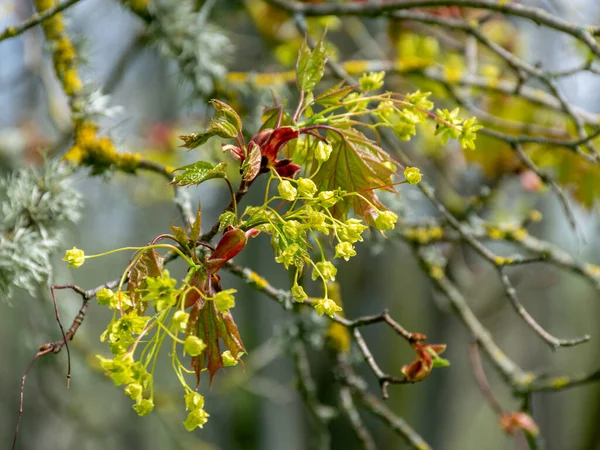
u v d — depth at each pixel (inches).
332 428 92.9
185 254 41.1
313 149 42.8
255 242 83.6
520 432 56.6
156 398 74.0
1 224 46.5
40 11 49.6
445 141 42.4
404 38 72.3
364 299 89.5
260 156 41.0
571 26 46.8
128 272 40.9
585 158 48.9
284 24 72.9
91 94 48.8
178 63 55.5
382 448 91.4
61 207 47.0
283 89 58.4
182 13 55.2
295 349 52.7
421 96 42.6
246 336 86.4
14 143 83.1
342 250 40.7
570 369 171.2
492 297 90.6
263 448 92.4
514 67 50.0
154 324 39.9
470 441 208.4
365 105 43.3
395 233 55.0
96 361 73.4
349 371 51.8
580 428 149.0
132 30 77.8
